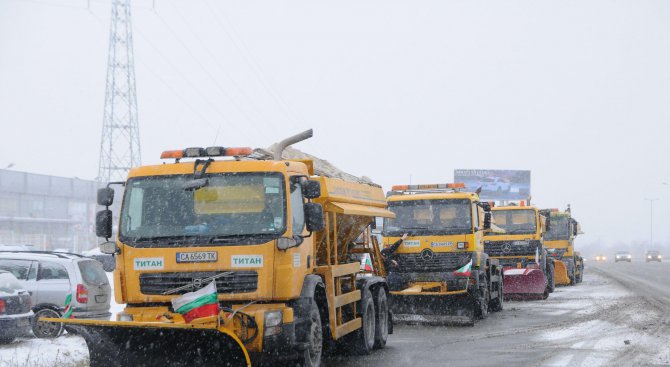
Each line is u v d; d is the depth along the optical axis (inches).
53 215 2333.9
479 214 753.0
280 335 361.7
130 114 2207.2
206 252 368.5
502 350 503.2
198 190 380.5
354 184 515.8
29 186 2213.3
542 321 696.4
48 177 2310.5
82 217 2488.9
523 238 1002.1
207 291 338.6
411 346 542.6
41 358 474.0
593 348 500.4
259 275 364.8
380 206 570.9
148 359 360.5
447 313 699.4
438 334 613.6
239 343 330.3
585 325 646.5
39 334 585.6
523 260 1001.5
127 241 377.7
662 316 713.6
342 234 491.2
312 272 410.9
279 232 370.0
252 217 374.0
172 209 380.2
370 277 526.6
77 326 352.5
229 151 394.9
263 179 378.9
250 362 331.6
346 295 461.4
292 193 388.8
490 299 777.6
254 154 433.4
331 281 429.1
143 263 373.7
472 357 474.6
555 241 1311.5
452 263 710.5
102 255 1098.1
